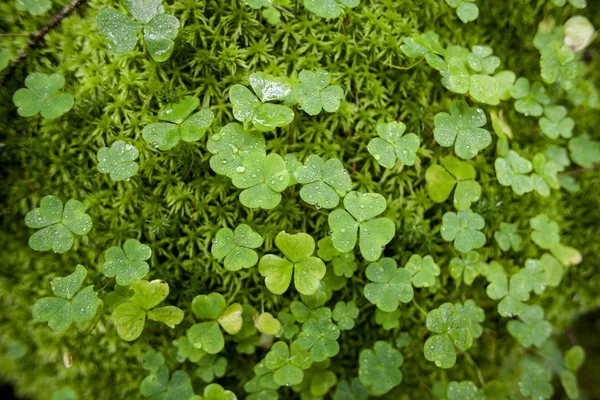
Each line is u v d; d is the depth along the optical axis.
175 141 0.40
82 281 0.41
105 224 0.43
